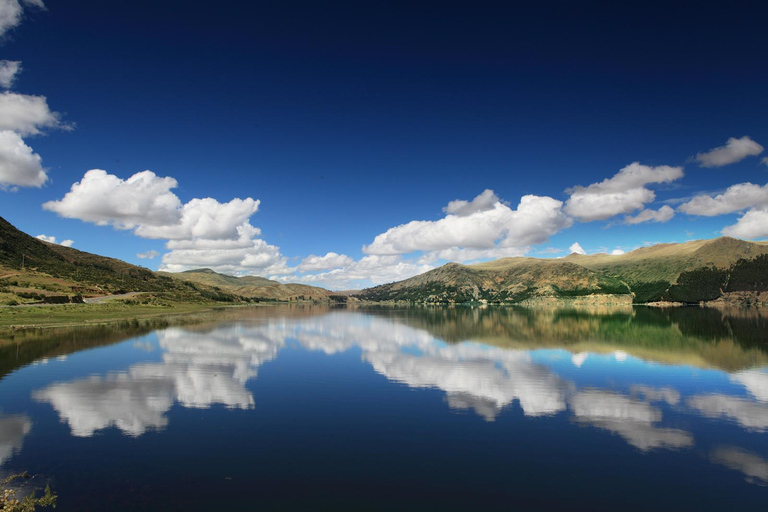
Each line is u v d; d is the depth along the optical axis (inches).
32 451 704.4
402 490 595.5
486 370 1456.7
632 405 1028.5
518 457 714.2
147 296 6127.0
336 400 1050.7
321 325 3494.1
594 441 789.9
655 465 689.6
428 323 3831.2
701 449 756.6
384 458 703.1
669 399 1083.9
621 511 549.6
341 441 775.7
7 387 1117.7
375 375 1360.7
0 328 2364.7
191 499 555.2
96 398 1021.2
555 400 1069.1
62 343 1911.9
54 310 3531.0
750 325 3331.7
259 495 571.8
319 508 542.0
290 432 817.5
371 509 543.2
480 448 751.7
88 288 5989.2
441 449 744.3
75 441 751.7
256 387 1178.0
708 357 1752.0
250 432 814.5
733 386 1228.5
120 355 1635.1
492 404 1027.9
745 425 887.1
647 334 2701.8
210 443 753.6
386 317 4990.2
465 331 2967.5
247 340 2269.9
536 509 551.5
